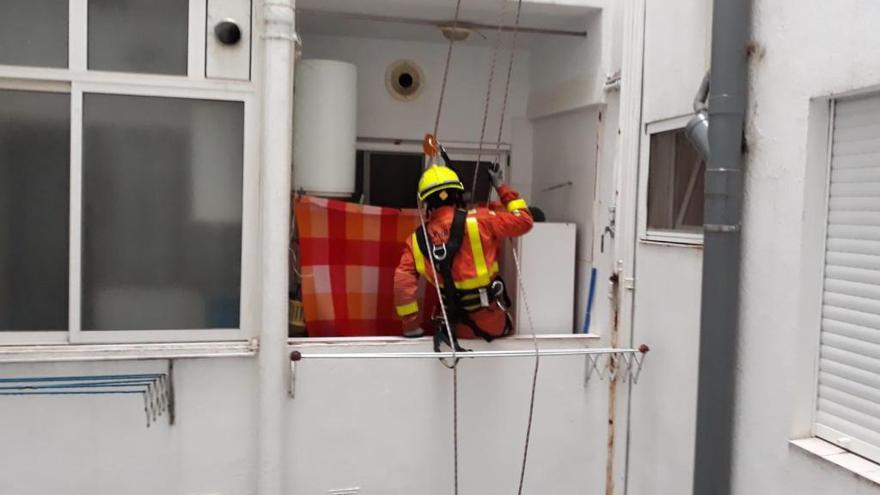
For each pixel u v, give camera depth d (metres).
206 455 3.46
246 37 3.45
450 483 3.74
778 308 2.76
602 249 4.00
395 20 4.16
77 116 3.30
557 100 4.41
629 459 3.77
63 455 3.33
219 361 3.46
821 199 2.68
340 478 3.60
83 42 3.29
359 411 3.61
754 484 2.87
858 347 2.54
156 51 3.39
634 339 3.74
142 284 3.44
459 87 4.78
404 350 3.66
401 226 4.01
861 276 2.54
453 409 3.72
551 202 4.64
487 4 3.91
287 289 3.48
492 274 3.61
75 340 3.36
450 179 3.52
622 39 3.82
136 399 3.39
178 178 3.45
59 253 3.35
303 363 3.54
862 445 2.53
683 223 3.47
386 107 4.68
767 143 2.82
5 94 3.28
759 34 2.86
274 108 3.35
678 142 3.53
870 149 2.51
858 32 2.42
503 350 3.79
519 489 3.62
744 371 2.93
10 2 3.25
